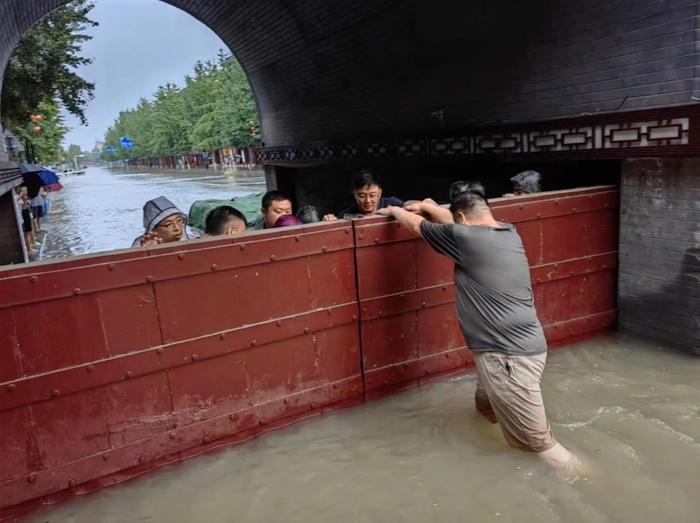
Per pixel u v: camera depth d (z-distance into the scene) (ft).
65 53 60.70
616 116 13.94
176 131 197.57
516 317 9.84
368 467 10.30
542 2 15.81
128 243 41.63
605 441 10.57
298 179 41.70
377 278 11.98
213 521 9.14
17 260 30.94
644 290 14.61
